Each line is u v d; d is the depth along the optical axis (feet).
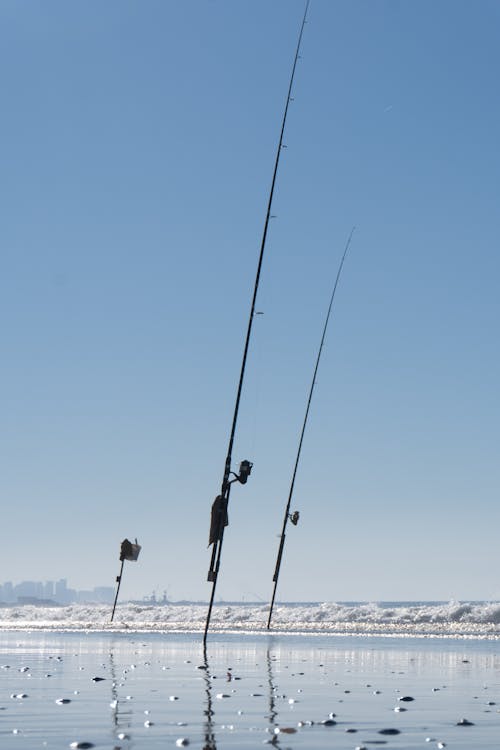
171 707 31.09
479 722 27.58
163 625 131.64
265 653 68.13
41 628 128.16
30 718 27.96
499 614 133.18
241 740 23.45
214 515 69.31
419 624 126.93
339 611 144.87
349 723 27.20
